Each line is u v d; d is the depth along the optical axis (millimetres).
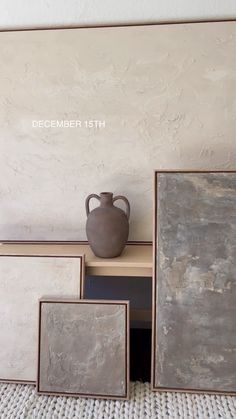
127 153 2051
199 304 1729
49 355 1752
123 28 1961
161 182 1787
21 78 2039
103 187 2090
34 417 1586
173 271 1747
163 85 1978
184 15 1929
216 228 1735
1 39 2021
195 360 1722
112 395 1696
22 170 2113
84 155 2072
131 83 1993
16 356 1832
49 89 2037
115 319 1730
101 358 1725
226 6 1901
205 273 1730
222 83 1946
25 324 1833
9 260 1849
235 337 1708
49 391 1734
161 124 2010
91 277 2244
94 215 1838
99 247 1846
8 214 2152
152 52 1960
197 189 1762
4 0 1978
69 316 1756
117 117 2027
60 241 2143
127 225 1881
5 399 1704
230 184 1743
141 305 2230
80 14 1970
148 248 2062
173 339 1735
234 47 1917
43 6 1976
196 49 1937
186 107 1981
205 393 1710
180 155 2021
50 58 2012
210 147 1997
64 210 2123
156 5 1928
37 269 1835
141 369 1906
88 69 2002
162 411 1609
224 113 1967
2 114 2076
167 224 1765
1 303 1849
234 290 1714
